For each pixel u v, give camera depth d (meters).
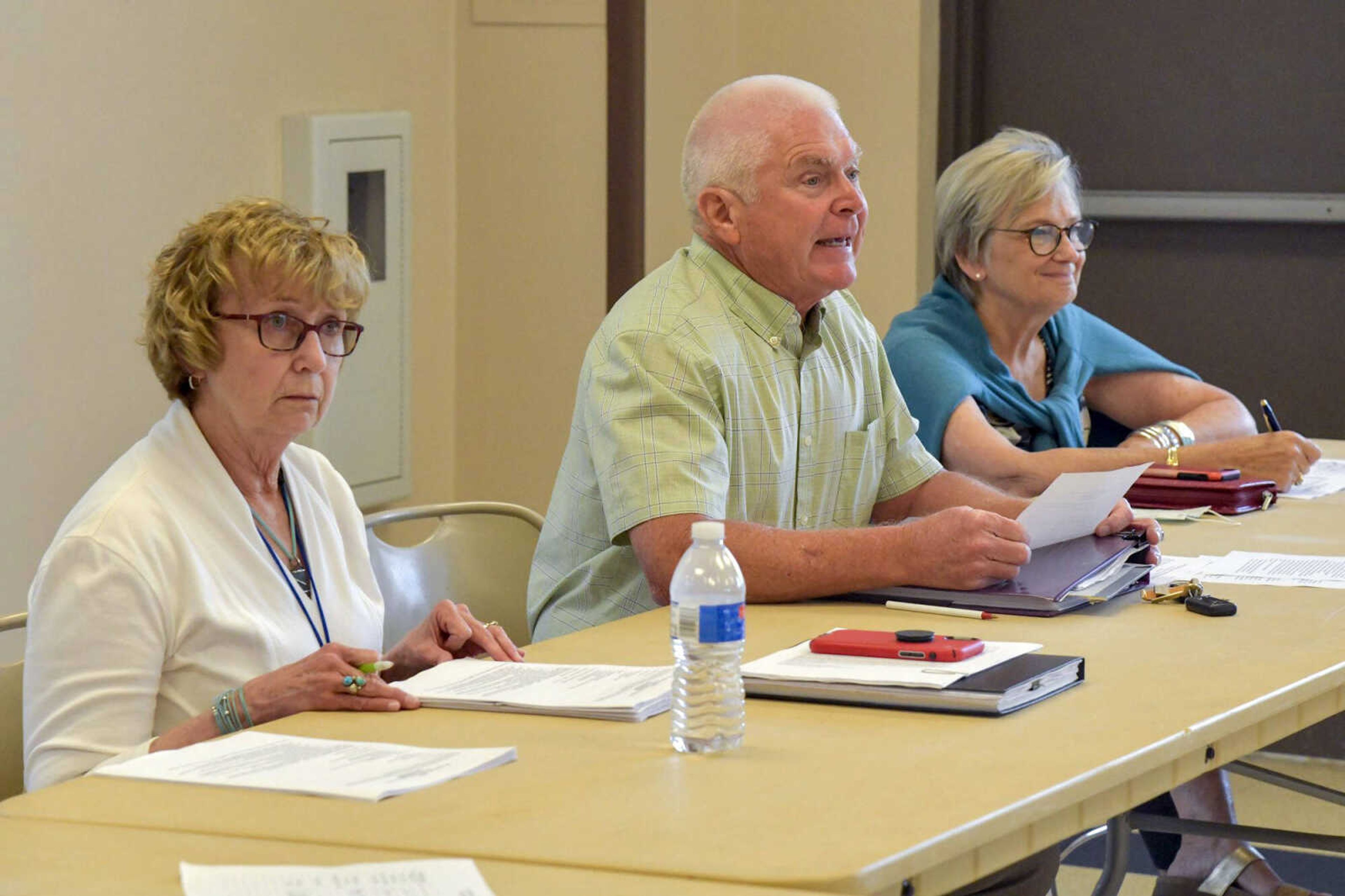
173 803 1.86
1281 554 3.36
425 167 5.73
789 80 3.41
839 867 1.61
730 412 3.21
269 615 2.57
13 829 1.77
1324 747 5.58
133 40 4.60
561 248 5.81
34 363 4.40
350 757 2.01
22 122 4.31
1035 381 4.58
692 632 2.03
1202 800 3.70
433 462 5.88
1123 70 6.13
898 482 3.64
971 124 6.30
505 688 2.34
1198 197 6.04
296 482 2.75
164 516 2.46
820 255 3.31
